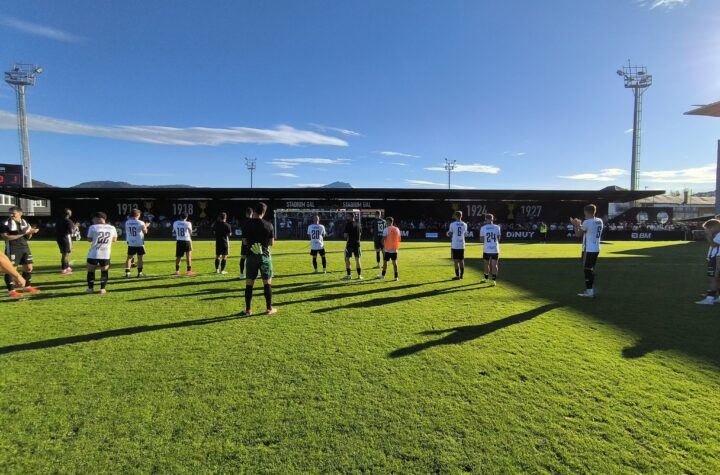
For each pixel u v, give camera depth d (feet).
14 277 11.52
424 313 21.17
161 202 123.85
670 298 25.84
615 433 9.62
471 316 20.57
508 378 12.68
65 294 25.86
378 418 10.22
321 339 16.43
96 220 26.22
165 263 44.47
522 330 18.01
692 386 12.19
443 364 13.79
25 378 12.39
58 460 8.48
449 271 39.29
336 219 124.57
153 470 8.18
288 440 9.25
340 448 8.96
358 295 26.18
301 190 118.21
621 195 120.47
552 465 8.45
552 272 39.32
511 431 9.68
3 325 18.30
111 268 39.60
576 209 130.62
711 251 24.06
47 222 107.96
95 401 10.98
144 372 12.93
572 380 12.55
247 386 11.96
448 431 9.66
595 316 20.77
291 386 11.98
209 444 9.07
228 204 125.59
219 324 18.74
